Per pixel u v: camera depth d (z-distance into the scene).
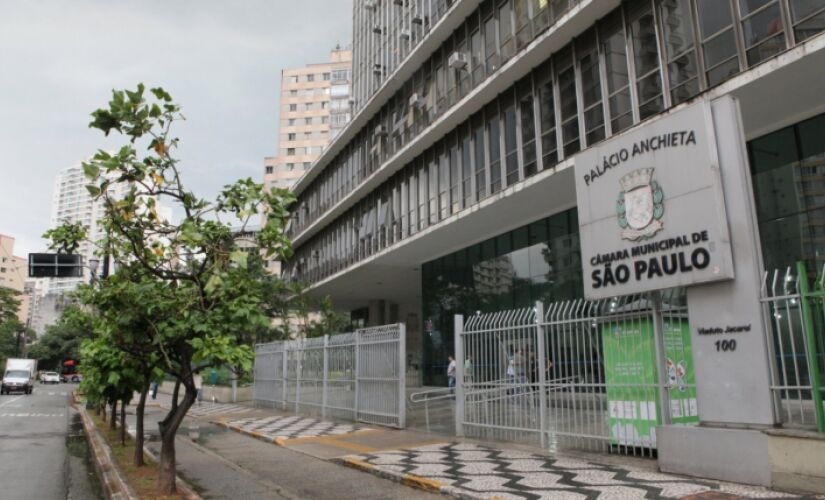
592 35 16.77
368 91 36.03
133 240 6.87
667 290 8.39
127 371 10.72
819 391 5.98
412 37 27.81
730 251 6.83
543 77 18.83
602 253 8.41
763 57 11.98
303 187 45.41
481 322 11.23
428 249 26.66
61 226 7.86
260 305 7.48
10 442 14.60
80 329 12.01
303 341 18.94
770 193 13.52
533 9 19.02
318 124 87.56
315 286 39.41
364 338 15.09
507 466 8.16
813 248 12.53
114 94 6.27
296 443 11.94
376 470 8.45
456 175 23.55
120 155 6.38
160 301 7.04
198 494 7.58
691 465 6.89
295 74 89.75
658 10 14.59
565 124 17.69
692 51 13.55
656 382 7.97
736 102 7.09
